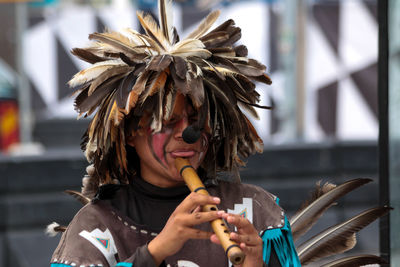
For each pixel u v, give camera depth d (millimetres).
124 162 3125
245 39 16438
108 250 2949
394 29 3811
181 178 3057
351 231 3645
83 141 3287
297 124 16234
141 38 3078
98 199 3123
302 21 16141
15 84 16094
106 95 3035
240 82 3082
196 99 2828
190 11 15922
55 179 11117
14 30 16078
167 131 2988
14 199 10828
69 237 2969
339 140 13430
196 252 3045
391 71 3822
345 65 16281
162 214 3107
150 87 2873
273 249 3074
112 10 16531
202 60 2998
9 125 16016
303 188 12445
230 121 3137
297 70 16125
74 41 16453
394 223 3855
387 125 3840
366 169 12953
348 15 16203
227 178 3387
